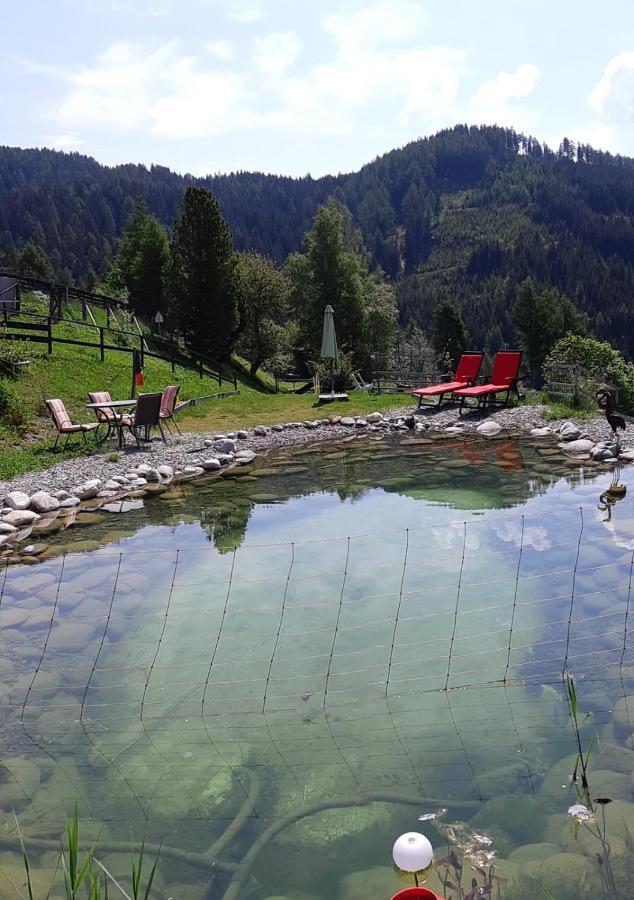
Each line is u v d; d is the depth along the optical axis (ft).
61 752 12.24
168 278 117.50
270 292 138.72
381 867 9.04
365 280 167.53
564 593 18.17
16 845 9.83
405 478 32.86
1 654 16.35
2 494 31.07
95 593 20.03
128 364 68.95
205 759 11.84
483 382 55.11
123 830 10.08
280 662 15.39
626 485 28.76
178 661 15.70
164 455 39.58
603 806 9.95
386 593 19.03
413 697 13.60
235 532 25.57
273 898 8.63
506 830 9.58
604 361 107.76
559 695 13.33
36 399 49.85
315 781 11.03
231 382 87.81
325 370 87.25
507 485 30.14
